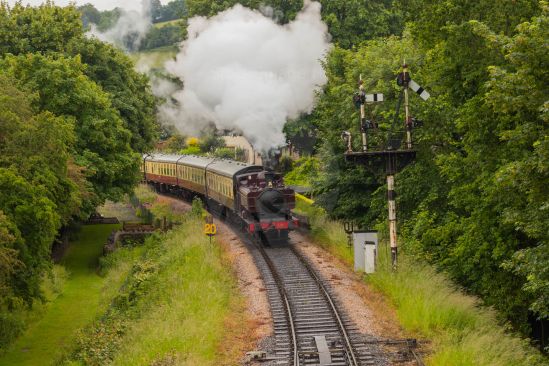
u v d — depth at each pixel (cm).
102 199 4966
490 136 2966
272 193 4222
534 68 2312
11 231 2980
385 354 2411
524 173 2302
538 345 3266
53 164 3534
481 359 2212
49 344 3425
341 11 7056
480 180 3039
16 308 3250
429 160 3575
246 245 4266
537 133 2408
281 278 3441
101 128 4928
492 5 3034
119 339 2886
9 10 5603
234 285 3350
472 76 3078
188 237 4434
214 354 2486
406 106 3180
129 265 4478
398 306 2869
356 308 2923
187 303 2988
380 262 3319
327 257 3869
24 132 3338
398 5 3384
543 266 2275
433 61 3431
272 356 2455
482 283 3234
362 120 3212
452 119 3297
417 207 3803
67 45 5572
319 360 2375
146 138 6178
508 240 3036
